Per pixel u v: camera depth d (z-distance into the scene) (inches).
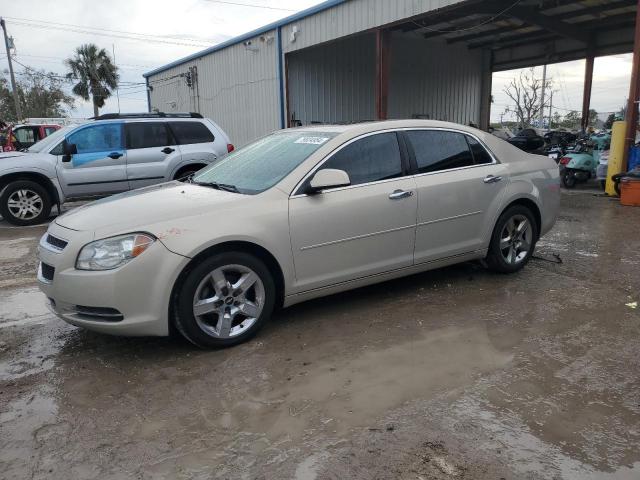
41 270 154.6
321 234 164.6
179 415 120.5
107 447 109.3
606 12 652.1
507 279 213.2
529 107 1304.1
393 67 787.4
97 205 166.9
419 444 107.5
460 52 866.8
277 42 679.1
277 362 145.1
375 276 179.9
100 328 142.7
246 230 150.9
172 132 404.2
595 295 193.2
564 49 802.8
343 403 123.4
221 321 151.6
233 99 811.4
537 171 220.1
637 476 97.8
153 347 157.1
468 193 196.4
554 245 269.0
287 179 163.6
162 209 152.6
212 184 180.2
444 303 187.2
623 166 422.0
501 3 599.8
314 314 179.5
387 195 176.6
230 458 105.0
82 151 378.9
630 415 117.0
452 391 127.6
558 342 154.0
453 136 200.5
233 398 127.1
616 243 272.1
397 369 139.3
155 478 99.7
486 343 154.1
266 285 157.6
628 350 148.3
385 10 523.2
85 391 132.6
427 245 189.5
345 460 103.2
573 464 101.1
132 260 139.6
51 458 106.0
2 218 401.1
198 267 145.8
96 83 1814.7
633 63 407.8
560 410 119.0
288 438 110.7
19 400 128.9
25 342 164.6
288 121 696.4
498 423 114.3
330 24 594.9
